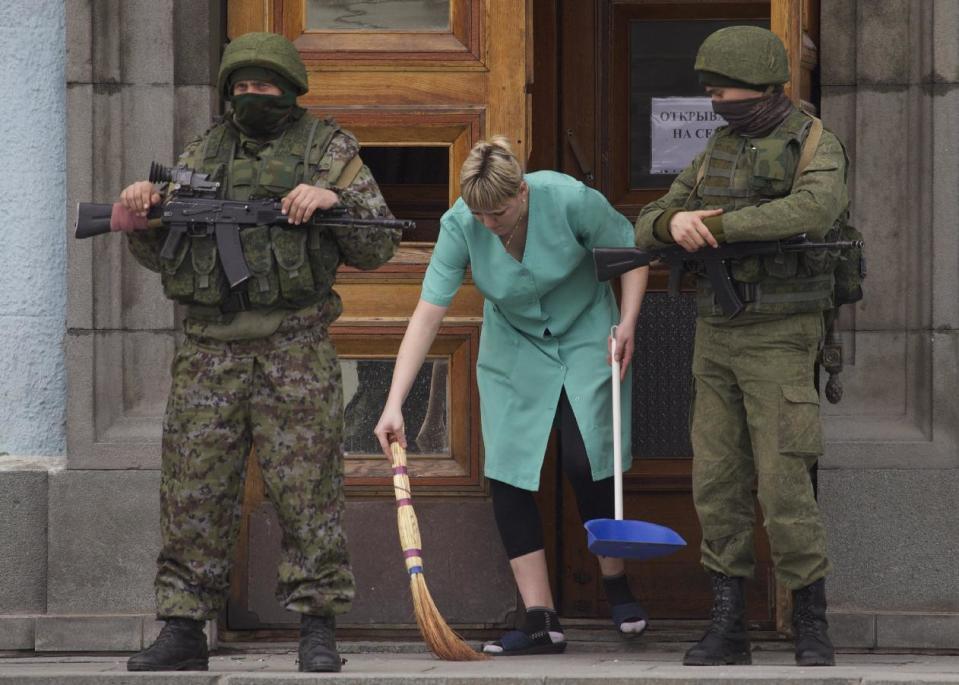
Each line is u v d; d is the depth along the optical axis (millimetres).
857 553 21438
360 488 22109
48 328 21953
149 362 21812
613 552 18188
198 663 18422
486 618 21969
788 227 18062
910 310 21734
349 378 22359
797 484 18625
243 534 21938
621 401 20984
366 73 22422
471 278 22203
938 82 21578
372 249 18125
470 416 22109
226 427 18016
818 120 18844
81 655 21375
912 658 20828
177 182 17891
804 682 15867
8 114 22047
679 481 24328
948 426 21484
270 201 17812
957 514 21375
